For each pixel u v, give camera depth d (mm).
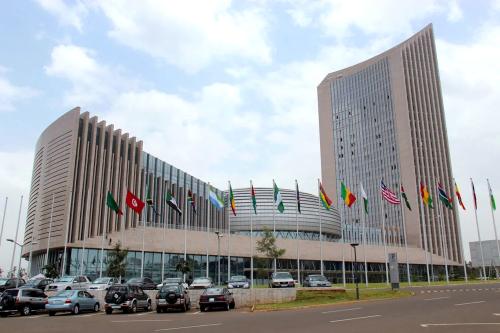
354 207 152875
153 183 80375
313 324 18422
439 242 130250
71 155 67438
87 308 29031
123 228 68312
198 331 16953
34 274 78250
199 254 74250
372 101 156625
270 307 28188
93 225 67500
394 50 152125
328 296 33781
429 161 142000
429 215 132625
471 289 45438
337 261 89375
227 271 76250
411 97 146500
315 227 101062
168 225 78375
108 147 72812
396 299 33094
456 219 137750
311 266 85250
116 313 28000
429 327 16359
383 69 155125
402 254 102062
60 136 71625
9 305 27188
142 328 18484
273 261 77500
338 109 168125
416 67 151750
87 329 18453
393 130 146750
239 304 31328
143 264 65375
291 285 40000
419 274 104688
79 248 64562
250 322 19922
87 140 70312
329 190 162875
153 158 81625
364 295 35969
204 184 94438
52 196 69188
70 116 70375
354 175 156250
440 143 147125
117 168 72938
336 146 165125
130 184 74562
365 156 154375
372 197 148375
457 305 25953
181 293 28219
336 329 16469
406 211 135000
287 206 100062
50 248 66500
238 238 79312
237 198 100312
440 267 111688
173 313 27000
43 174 75000
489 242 145375
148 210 77438
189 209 87750
